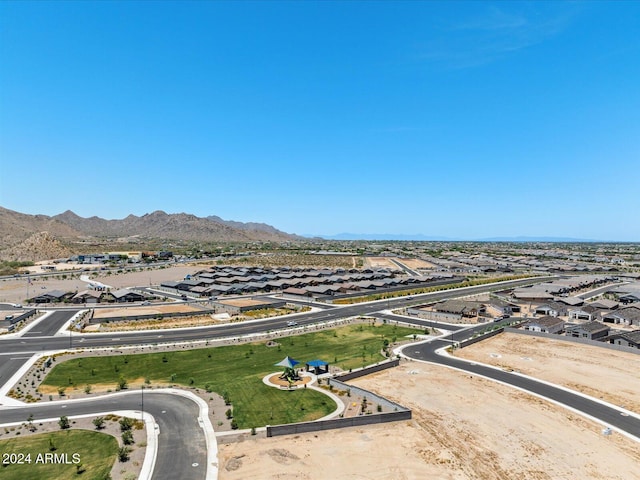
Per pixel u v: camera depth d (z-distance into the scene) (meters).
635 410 51.97
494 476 37.59
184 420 47.50
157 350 76.62
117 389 57.22
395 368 67.94
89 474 36.59
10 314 102.50
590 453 41.81
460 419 49.09
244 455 40.19
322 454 40.69
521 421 48.69
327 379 60.97
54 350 75.25
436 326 98.31
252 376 63.41
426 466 38.91
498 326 97.69
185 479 36.09
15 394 54.91
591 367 68.44
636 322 101.31
